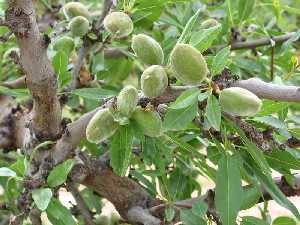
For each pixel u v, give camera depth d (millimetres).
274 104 460
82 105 814
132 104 423
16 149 710
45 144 520
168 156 540
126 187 596
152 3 584
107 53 764
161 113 451
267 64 767
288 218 565
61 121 531
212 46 714
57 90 507
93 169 578
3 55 754
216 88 404
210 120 397
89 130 444
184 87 416
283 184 551
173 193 621
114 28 521
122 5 581
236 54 806
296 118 524
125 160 465
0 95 718
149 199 608
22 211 523
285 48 660
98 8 929
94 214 686
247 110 394
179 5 738
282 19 836
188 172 633
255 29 740
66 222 493
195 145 598
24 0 441
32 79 476
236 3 744
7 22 448
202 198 556
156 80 399
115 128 450
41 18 801
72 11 604
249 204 503
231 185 438
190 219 506
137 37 433
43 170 516
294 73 623
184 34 440
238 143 490
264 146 439
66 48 603
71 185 595
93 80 705
